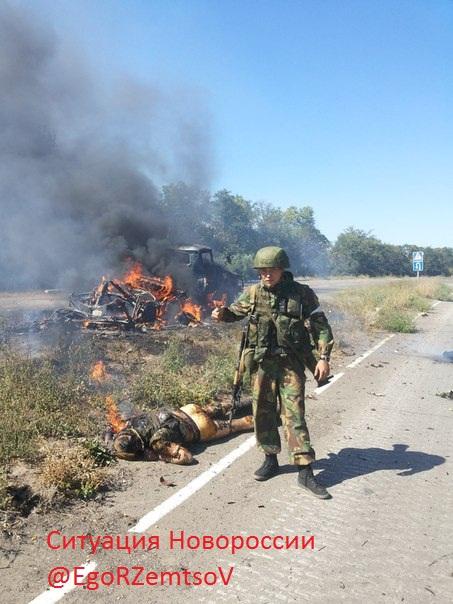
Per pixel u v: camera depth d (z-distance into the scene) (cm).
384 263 6334
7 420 516
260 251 445
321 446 563
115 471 476
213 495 438
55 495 414
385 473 493
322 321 454
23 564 334
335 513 413
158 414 533
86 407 609
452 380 908
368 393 801
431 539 378
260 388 457
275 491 448
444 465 516
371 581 327
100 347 861
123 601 303
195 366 841
